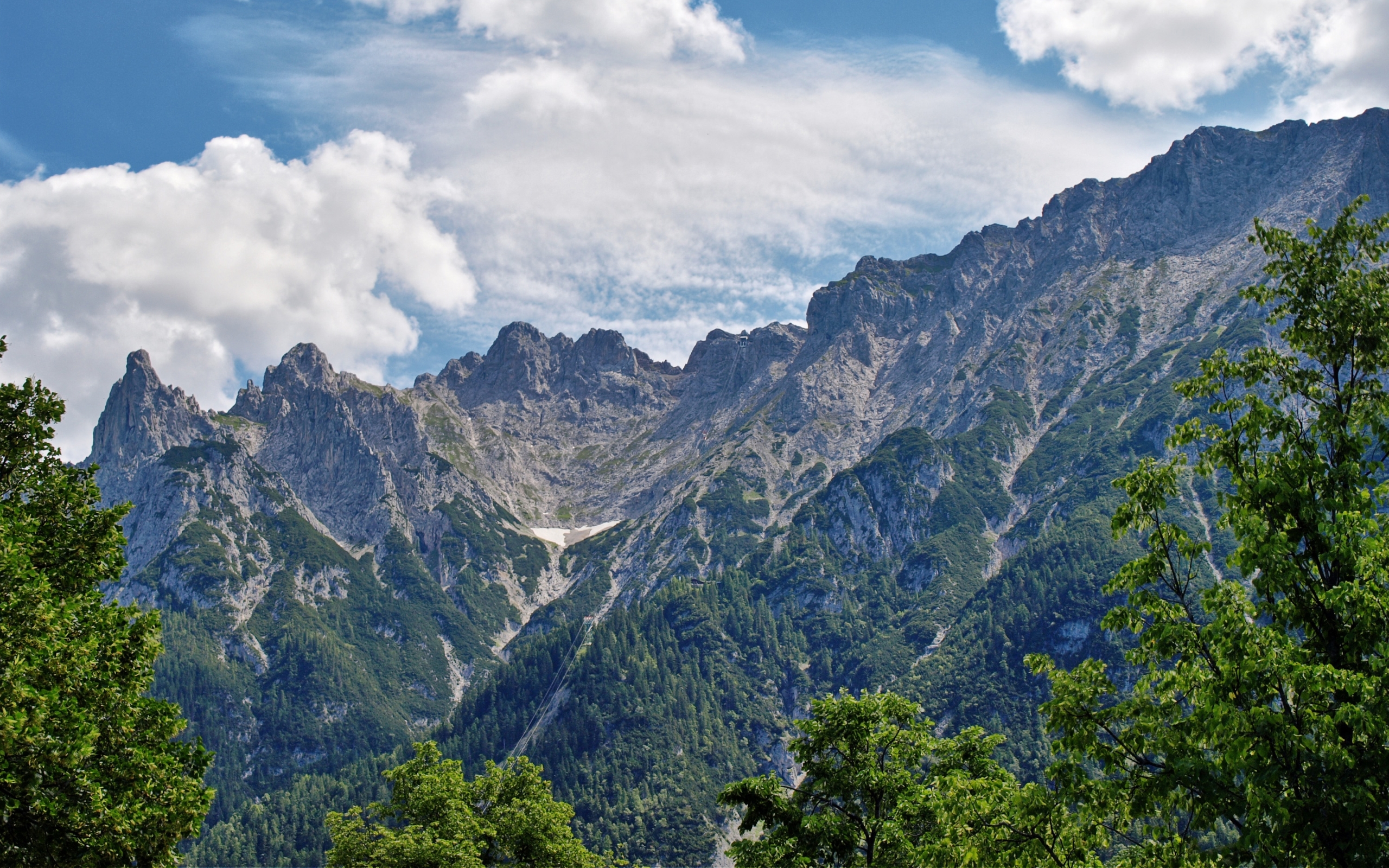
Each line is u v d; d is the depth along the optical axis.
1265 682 28.30
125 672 37.66
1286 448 31.62
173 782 36.03
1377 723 26.03
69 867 32.25
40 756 30.95
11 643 30.89
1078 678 31.86
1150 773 29.83
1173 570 32.22
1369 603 27.83
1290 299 33.38
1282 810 25.95
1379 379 32.72
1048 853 31.28
